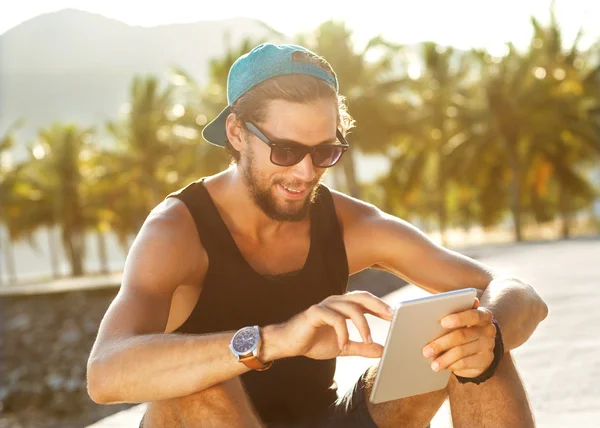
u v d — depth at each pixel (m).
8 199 56.34
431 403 1.63
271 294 1.66
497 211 43.66
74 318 22.64
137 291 1.54
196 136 39.62
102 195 55.19
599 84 40.78
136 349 1.40
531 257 15.34
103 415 16.84
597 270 10.15
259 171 1.62
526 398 1.53
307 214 1.70
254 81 1.60
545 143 37.59
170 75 41.03
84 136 56.44
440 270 1.83
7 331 22.27
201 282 1.67
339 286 1.76
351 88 35.97
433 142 40.09
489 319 1.43
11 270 75.44
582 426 2.50
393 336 1.33
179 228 1.62
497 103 37.28
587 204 50.22
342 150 1.62
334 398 1.81
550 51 40.28
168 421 1.47
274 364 1.69
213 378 1.37
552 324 5.15
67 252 56.62
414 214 63.62
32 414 17.56
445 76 42.78
